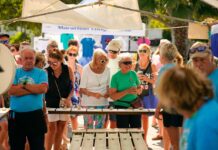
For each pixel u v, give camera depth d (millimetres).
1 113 6609
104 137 6781
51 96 8070
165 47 6855
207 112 2840
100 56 8227
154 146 9812
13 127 6801
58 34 13273
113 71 9352
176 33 20016
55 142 8133
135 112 7559
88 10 8531
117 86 8273
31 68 6766
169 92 2914
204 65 5137
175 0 19062
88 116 8375
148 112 7555
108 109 7859
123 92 8211
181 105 2914
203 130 2795
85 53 11844
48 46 9180
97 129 7422
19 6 28422
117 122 8148
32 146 6812
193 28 8148
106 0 8383
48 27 12281
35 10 8016
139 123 8289
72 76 8250
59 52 8148
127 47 15547
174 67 3012
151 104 9148
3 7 28375
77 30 12305
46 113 7176
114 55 9367
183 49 20000
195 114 2893
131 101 8297
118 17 8484
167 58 6812
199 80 2922
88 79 8273
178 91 2895
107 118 9055
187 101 2889
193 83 2898
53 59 8047
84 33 12312
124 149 6051
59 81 8094
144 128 9266
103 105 8305
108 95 8328
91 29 12320
